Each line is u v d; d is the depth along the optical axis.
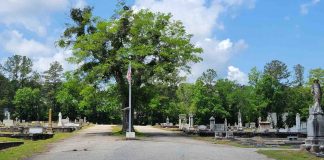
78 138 42.56
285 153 24.95
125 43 51.91
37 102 134.12
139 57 51.56
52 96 138.25
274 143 37.41
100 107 58.53
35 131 49.16
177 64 53.31
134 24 51.50
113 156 22.56
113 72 52.25
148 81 53.78
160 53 51.12
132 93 51.62
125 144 31.86
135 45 50.91
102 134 51.62
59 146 30.66
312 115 26.45
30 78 153.12
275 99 102.25
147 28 51.69
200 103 106.12
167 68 51.88
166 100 59.16
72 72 53.75
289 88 107.88
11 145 30.59
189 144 33.62
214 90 110.88
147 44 52.03
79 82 53.59
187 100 109.25
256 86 103.00
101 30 50.62
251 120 109.69
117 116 119.75
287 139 46.03
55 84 146.38
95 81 52.28
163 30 52.97
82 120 110.31
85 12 53.38
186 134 55.03
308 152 24.77
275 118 96.25
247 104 109.69
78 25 53.69
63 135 49.19
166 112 101.94
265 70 118.88
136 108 57.41
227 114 107.75
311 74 98.75
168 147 29.03
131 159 21.19
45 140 39.78
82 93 51.72
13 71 151.50
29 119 134.00
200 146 31.17
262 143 37.50
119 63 50.50
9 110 136.25
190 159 21.45
